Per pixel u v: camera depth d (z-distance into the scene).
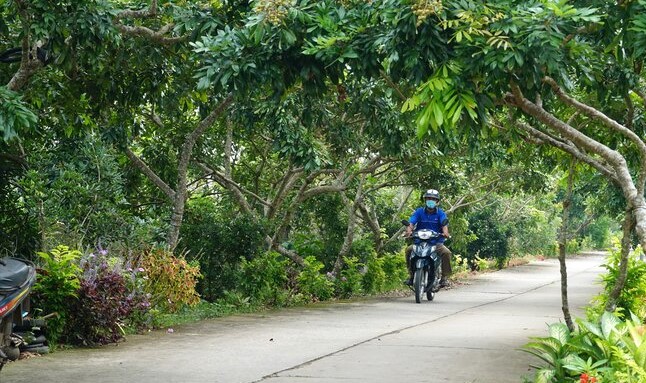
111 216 13.90
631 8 6.90
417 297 17.14
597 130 10.45
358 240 21.33
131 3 12.48
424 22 6.53
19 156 14.11
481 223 32.84
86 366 8.72
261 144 20.58
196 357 9.34
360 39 7.09
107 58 12.62
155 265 13.06
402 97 7.63
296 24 7.24
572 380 7.09
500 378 8.16
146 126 18.66
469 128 6.70
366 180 22.31
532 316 14.28
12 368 8.55
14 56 11.24
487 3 6.56
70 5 9.59
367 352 9.77
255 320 13.31
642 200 7.00
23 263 8.52
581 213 55.47
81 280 10.22
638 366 6.40
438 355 9.55
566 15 6.33
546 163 12.98
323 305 16.56
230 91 7.52
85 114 14.23
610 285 11.45
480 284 23.83
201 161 18.59
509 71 6.66
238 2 9.91
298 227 23.12
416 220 17.95
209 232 16.55
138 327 11.58
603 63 8.42
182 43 11.63
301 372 8.42
